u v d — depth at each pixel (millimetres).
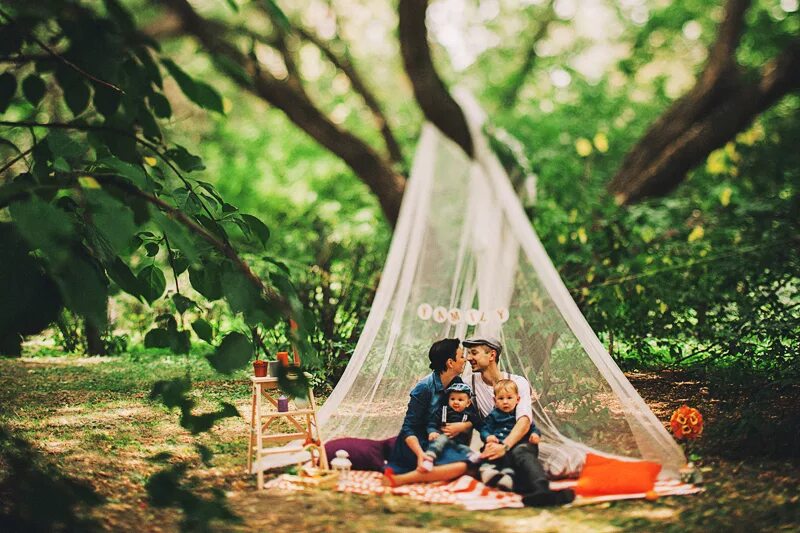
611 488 4125
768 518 3699
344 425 4953
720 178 10648
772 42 12156
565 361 5016
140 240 3518
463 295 5750
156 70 3156
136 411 6215
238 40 10859
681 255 7664
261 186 14094
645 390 6551
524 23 15703
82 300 2418
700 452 4816
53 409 6277
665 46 14977
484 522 3703
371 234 10211
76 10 3029
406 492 4141
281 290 3092
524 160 8219
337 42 13969
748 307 6555
